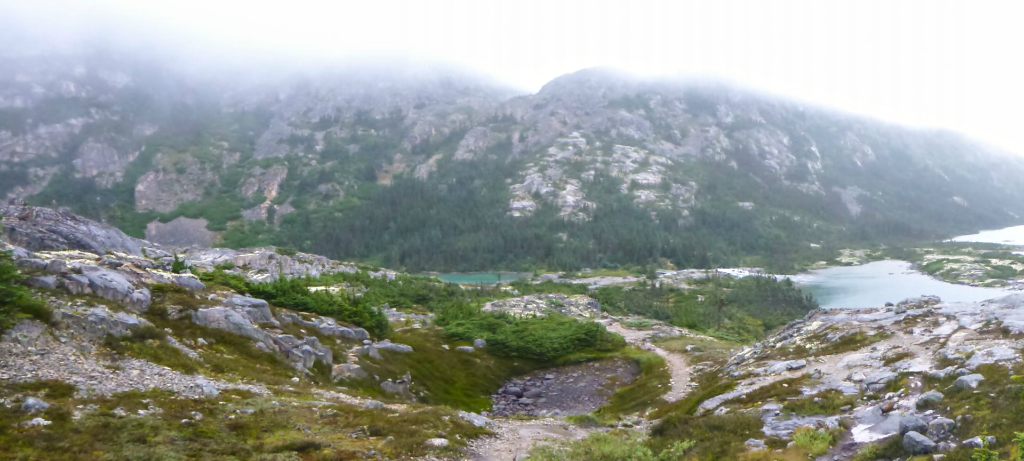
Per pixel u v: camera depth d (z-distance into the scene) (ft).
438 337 335.26
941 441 77.61
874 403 107.55
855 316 208.13
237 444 87.10
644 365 307.37
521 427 135.64
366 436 100.99
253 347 169.27
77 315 132.98
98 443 79.46
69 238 361.92
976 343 129.70
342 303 271.28
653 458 95.04
